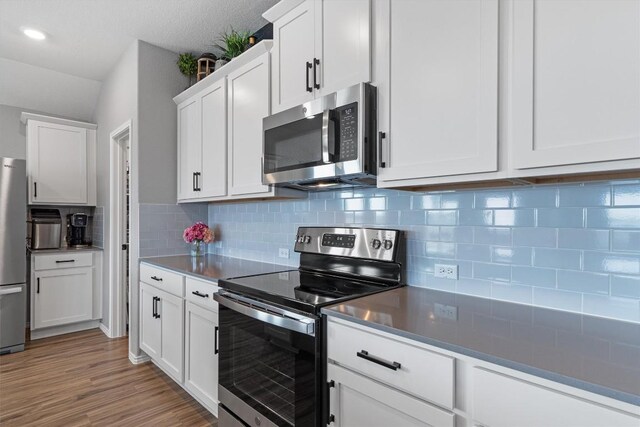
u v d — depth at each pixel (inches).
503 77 42.3
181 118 116.4
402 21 53.2
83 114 161.0
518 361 32.0
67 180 147.9
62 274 138.6
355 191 76.2
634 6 33.4
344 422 47.9
